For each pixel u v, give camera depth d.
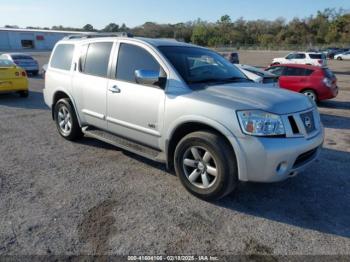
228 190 3.61
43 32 66.94
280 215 3.56
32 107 9.38
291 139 3.43
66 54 5.86
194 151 3.79
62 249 2.88
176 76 4.05
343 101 12.27
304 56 27.89
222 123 3.46
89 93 5.14
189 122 3.77
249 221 3.43
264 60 40.75
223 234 3.18
